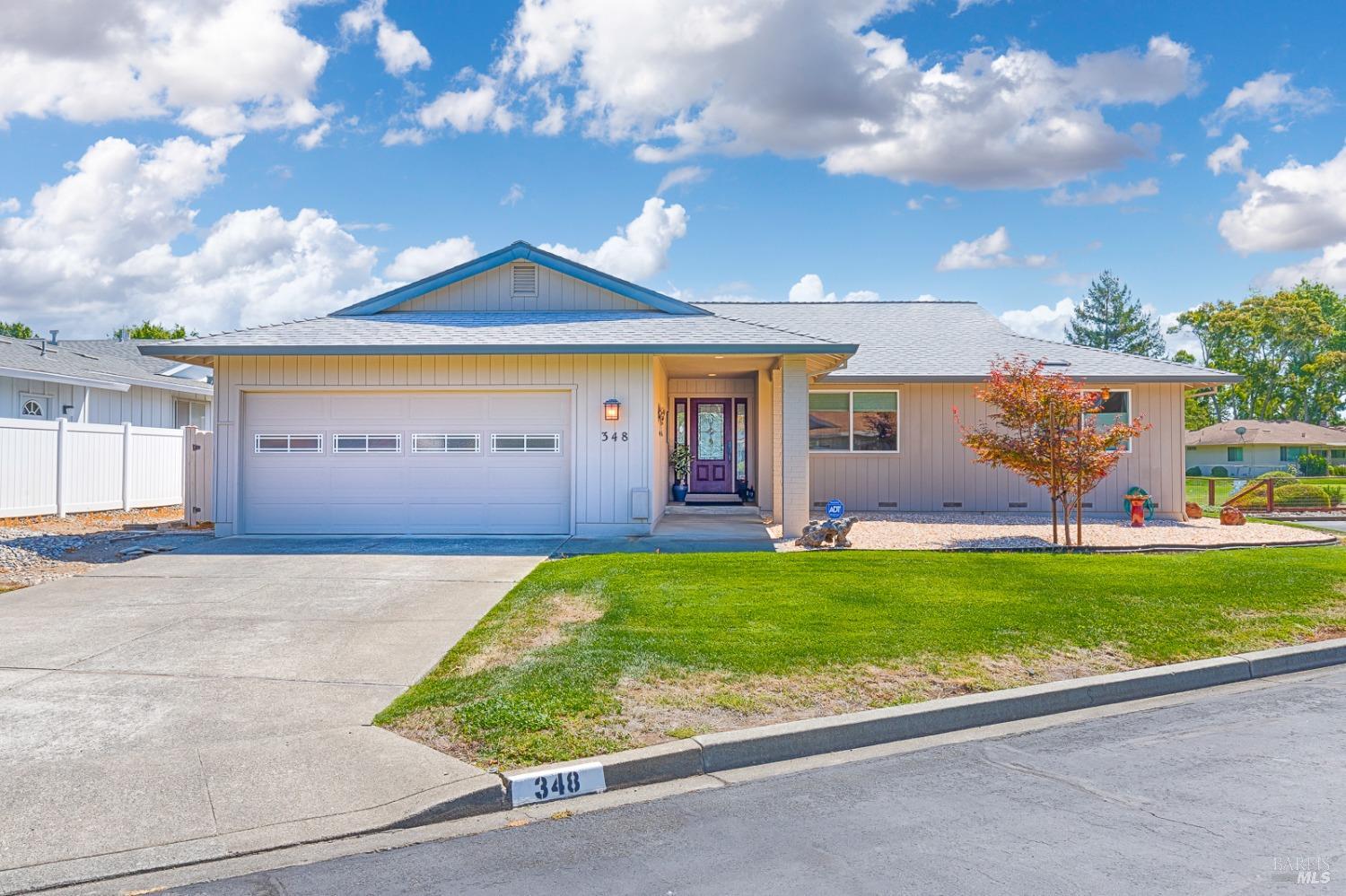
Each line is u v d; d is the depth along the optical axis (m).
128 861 3.96
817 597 8.75
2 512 15.18
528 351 13.38
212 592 9.66
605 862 3.97
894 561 10.92
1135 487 18.19
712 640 7.17
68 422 16.75
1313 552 12.48
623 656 6.75
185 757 5.05
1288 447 53.66
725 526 15.66
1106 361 18.83
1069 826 4.28
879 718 5.67
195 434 15.34
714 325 14.89
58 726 5.55
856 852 4.02
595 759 4.99
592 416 14.05
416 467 14.23
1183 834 4.17
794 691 6.11
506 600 8.96
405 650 7.32
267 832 4.24
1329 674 7.41
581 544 13.14
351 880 3.83
